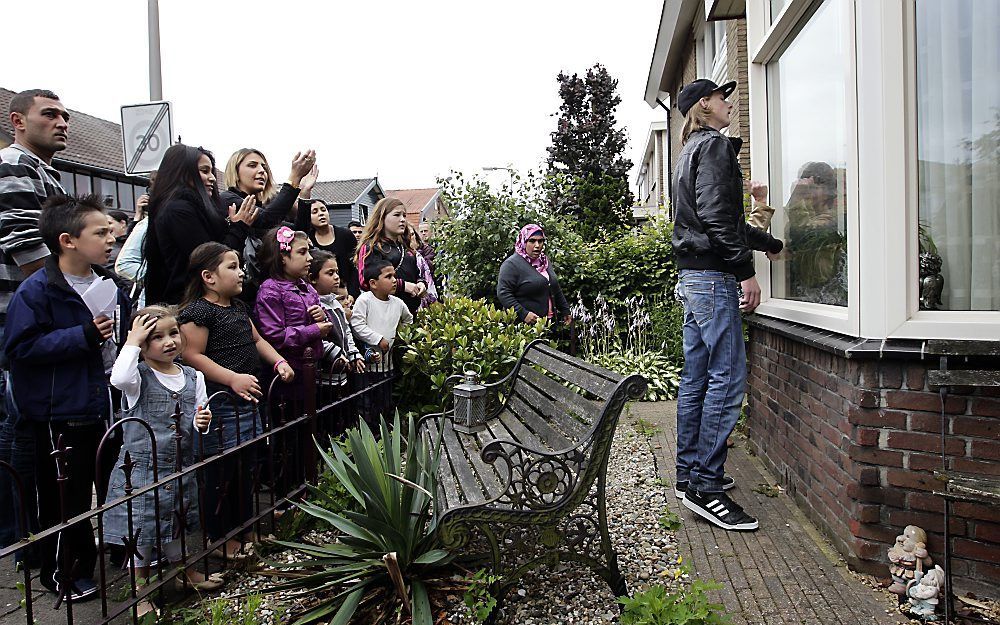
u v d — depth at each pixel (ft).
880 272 8.96
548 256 29.12
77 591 9.05
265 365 12.86
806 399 11.32
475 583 8.57
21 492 7.02
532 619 8.62
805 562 9.65
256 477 10.49
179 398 9.64
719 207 10.69
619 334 29.09
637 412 21.30
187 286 11.17
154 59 23.22
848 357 9.04
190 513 10.02
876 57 8.93
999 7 8.80
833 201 11.15
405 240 19.53
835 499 9.98
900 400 8.78
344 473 9.99
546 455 8.45
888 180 8.89
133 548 8.05
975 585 8.32
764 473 13.71
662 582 9.35
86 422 9.25
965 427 8.39
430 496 8.92
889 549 8.93
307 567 9.62
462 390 11.80
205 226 11.82
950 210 8.95
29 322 8.86
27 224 10.30
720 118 11.67
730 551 10.15
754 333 15.07
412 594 8.71
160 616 8.55
